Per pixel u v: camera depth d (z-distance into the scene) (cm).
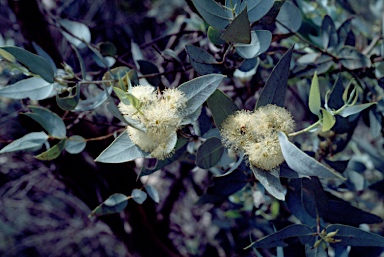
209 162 50
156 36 109
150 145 45
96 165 74
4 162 99
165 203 90
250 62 56
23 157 92
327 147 65
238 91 75
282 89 49
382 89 67
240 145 47
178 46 83
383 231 83
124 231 79
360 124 97
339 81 61
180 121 46
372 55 67
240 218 79
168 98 46
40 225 132
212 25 48
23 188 113
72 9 110
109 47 65
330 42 65
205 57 54
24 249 131
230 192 58
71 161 74
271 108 47
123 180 74
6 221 131
